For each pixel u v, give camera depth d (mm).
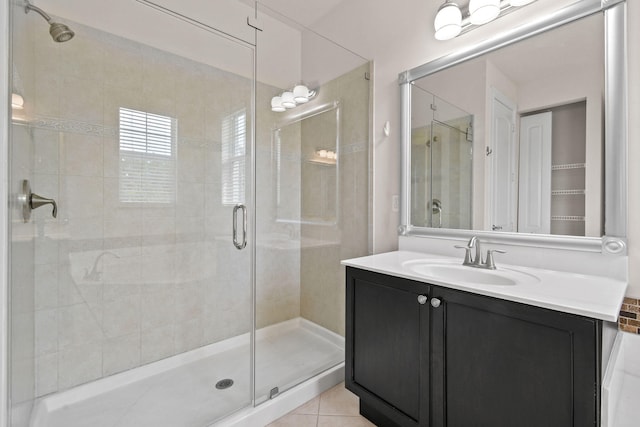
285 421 1580
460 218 1682
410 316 1284
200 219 2121
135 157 1879
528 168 1419
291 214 2418
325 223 2357
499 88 1517
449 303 1149
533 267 1403
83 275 1718
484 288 1058
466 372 1107
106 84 1766
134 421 1524
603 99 1224
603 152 1225
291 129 2367
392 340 1358
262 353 2174
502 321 1014
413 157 1902
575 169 1291
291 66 2365
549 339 914
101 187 1770
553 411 909
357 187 2205
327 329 2330
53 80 1582
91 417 1556
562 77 1326
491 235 1539
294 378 1835
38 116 1524
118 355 1839
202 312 2133
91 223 1740
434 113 1793
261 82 2221
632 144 1164
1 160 767
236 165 2189
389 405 1374
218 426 1458
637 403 1047
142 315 1922
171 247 2021
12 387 914
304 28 2395
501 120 1510
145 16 1875
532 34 1395
